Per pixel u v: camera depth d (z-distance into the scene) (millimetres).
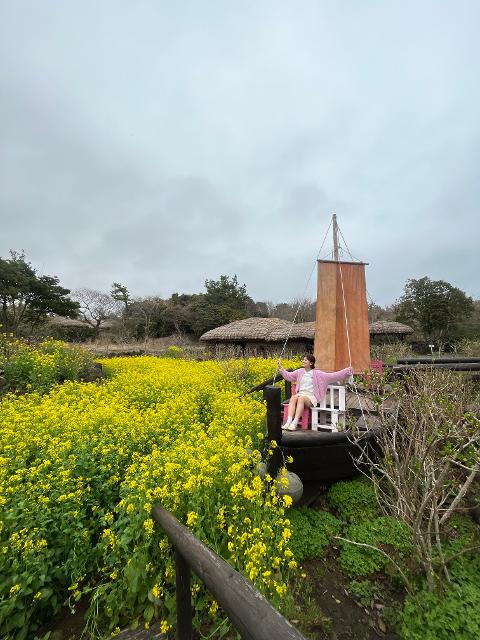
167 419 4727
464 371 5652
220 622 2242
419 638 2215
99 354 16453
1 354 7160
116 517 3090
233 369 9070
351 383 4480
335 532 3279
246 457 3240
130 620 2332
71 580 2492
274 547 2564
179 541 1881
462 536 3119
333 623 2467
